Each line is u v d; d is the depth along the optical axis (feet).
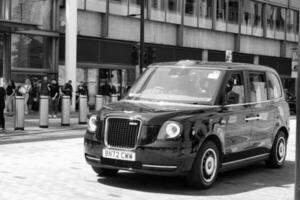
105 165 24.09
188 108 24.52
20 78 87.51
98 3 96.84
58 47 92.32
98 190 24.04
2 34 84.89
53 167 29.99
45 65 91.04
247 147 28.04
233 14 127.95
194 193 23.98
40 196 22.52
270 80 31.63
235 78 27.73
